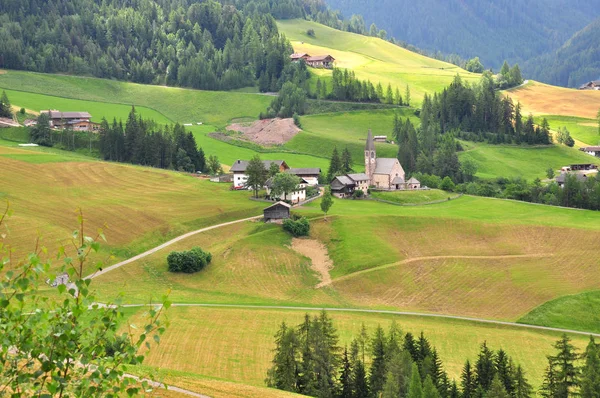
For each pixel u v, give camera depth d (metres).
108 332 24.67
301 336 108.69
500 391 90.69
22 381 22.73
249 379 98.44
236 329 118.38
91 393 23.98
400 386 94.88
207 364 101.88
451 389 101.00
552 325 141.50
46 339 23.08
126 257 158.62
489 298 154.00
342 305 148.38
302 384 99.56
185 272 156.12
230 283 154.75
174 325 116.50
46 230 152.25
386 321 133.12
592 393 94.31
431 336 126.56
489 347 123.50
